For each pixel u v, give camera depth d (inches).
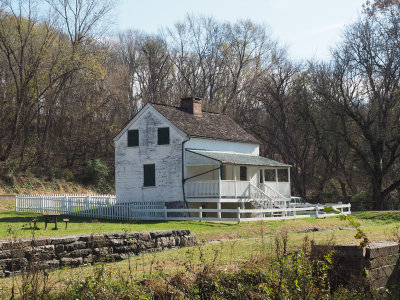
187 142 1466.5
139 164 1535.4
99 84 2522.1
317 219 1333.7
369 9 1932.8
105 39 2679.6
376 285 444.5
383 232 812.6
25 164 2170.3
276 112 2534.5
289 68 2422.5
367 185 2282.2
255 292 406.9
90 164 2283.5
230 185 1405.0
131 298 385.7
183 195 1441.9
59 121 2578.7
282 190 1640.0
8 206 1588.3
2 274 535.5
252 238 923.4
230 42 2795.3
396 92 1866.4
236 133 1700.3
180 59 2908.5
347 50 1996.8
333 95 2044.8
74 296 383.9
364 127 1979.6
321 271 435.8
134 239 700.7
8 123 2362.2
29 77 2166.6
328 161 2274.9
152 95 2817.4
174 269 512.7
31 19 2207.2
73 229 1003.3
